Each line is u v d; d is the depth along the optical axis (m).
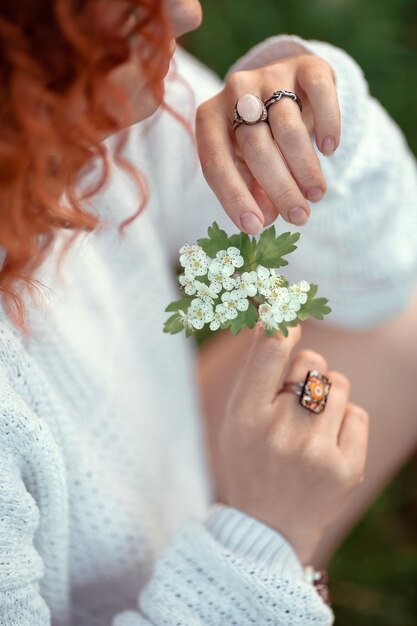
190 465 0.90
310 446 0.67
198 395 0.95
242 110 0.59
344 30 1.36
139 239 0.79
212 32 1.37
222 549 0.68
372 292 0.86
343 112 0.73
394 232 0.85
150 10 0.52
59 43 0.52
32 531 0.65
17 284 0.62
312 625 0.68
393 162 0.81
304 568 0.73
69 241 0.64
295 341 0.67
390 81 1.35
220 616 0.68
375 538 1.18
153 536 0.79
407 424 0.93
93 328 0.75
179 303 0.59
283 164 0.59
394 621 1.12
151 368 0.84
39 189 0.55
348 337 0.92
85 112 0.53
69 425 0.69
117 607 0.79
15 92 0.52
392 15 1.37
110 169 0.71
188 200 0.86
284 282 0.59
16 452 0.63
